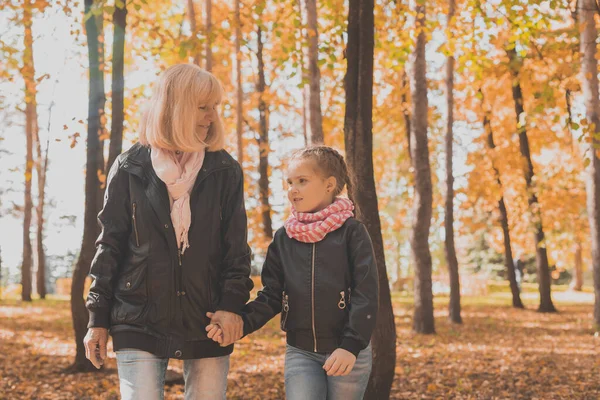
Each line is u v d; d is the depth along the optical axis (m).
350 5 4.66
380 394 4.40
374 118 17.14
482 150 19.19
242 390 6.97
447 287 32.34
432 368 8.41
